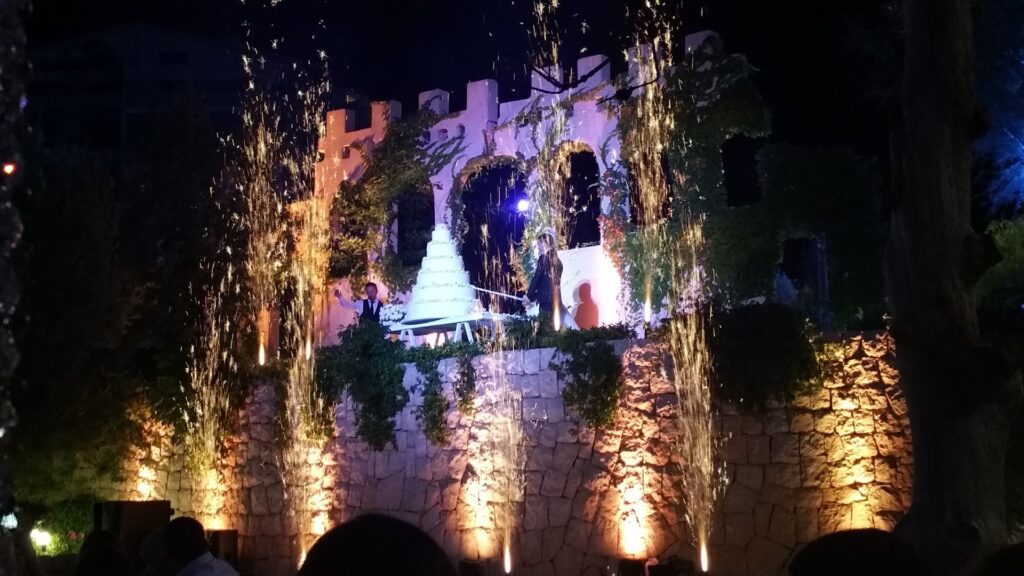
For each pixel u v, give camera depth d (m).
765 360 13.18
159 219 21.22
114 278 19.55
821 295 15.48
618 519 14.33
